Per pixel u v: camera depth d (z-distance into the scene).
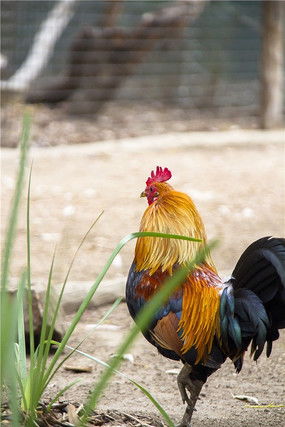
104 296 7.89
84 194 12.05
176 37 20.12
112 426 4.64
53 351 6.57
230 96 22.20
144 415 5.02
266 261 4.57
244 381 6.13
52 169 13.84
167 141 16.56
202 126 18.97
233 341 4.73
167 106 21.84
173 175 13.53
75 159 14.75
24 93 19.03
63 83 19.61
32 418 4.16
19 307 4.35
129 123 19.06
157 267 4.89
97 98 19.81
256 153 15.77
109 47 19.59
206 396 5.75
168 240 4.93
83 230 10.16
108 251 9.38
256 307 4.54
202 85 22.27
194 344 4.69
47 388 5.61
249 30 22.61
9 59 19.33
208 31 22.20
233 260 9.00
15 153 14.86
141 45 19.72
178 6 20.02
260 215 11.09
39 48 19.03
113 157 15.02
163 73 22.69
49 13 19.72
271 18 17.80
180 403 5.52
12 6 18.86
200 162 14.76
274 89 18.16
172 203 5.03
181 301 4.70
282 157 15.39
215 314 4.71
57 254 9.02
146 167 14.19
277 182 13.13
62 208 11.20
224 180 13.23
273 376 6.26
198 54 22.42
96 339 7.02
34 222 10.42
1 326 3.31
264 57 18.02
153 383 6.00
